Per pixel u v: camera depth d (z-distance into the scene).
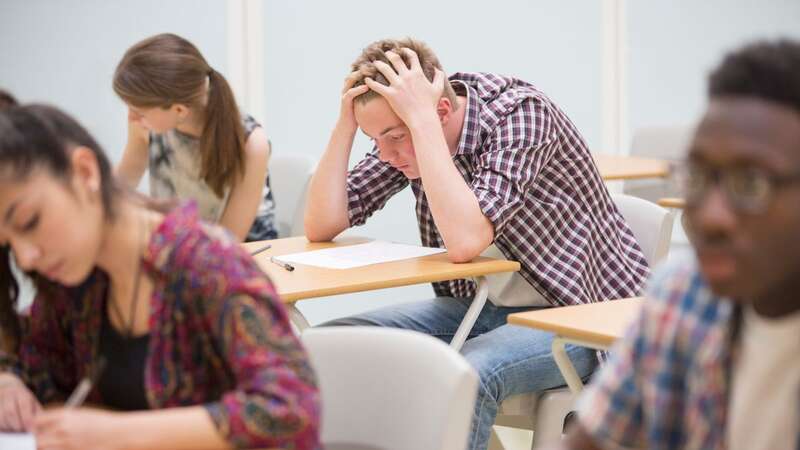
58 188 1.22
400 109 2.44
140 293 1.32
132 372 1.36
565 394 2.26
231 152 2.94
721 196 0.84
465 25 5.14
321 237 2.80
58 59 4.59
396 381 1.58
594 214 2.57
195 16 4.77
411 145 2.52
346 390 1.64
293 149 4.99
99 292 1.37
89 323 1.40
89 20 4.61
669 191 4.40
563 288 2.47
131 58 2.80
